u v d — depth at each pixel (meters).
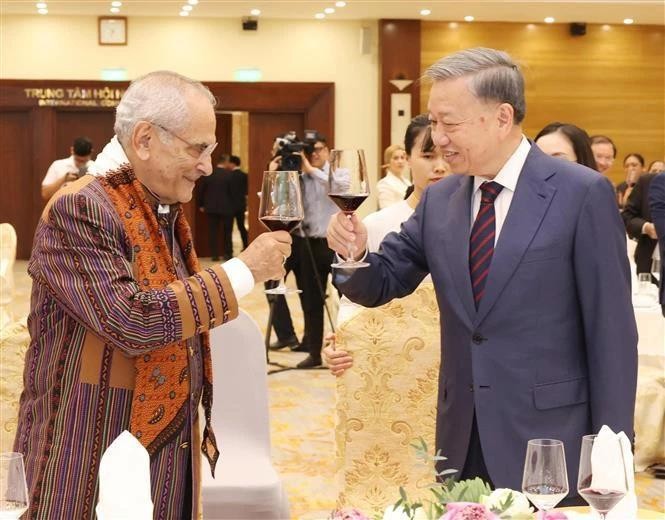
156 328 2.14
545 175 2.48
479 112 2.40
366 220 3.69
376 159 15.97
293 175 2.35
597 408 2.42
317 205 7.67
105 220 2.17
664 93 16.39
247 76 15.74
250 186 16.25
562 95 16.27
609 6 14.60
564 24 16.12
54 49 15.45
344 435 3.21
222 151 18.70
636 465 5.31
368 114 15.95
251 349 3.43
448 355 2.58
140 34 15.55
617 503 1.89
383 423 3.21
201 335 2.40
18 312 10.24
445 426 2.59
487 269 2.50
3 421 3.20
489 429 2.46
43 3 14.38
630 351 2.42
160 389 2.26
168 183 2.25
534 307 2.44
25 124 15.70
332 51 15.85
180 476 2.32
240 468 3.36
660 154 16.47
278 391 7.06
